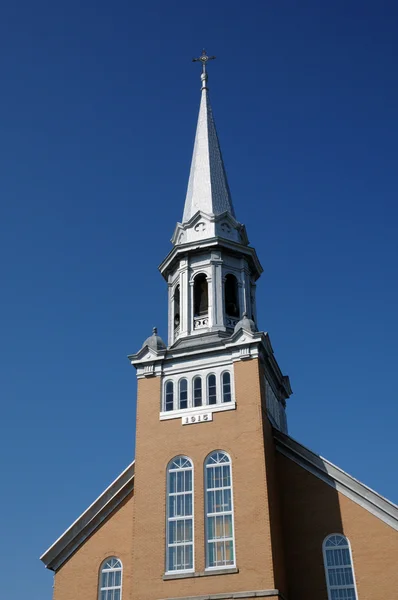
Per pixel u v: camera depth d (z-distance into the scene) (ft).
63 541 117.70
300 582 105.81
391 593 101.19
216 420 112.78
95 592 112.27
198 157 152.97
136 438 115.85
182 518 107.04
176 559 104.12
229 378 116.26
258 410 111.34
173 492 109.60
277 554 102.78
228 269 134.00
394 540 104.53
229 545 102.78
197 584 100.63
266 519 102.17
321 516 109.70
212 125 161.17
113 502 119.24
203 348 119.24
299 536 109.29
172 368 120.47
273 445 116.47
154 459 113.09
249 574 98.99
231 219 139.13
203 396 115.85
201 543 103.60
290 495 112.78
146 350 122.93
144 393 119.75
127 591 111.24
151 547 105.70
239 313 130.52
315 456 114.32
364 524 107.04
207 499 107.14
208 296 129.70
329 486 111.75
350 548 106.22
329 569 105.70
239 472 107.14
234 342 117.60
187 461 111.65
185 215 145.48
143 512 108.99
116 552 114.93
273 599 96.17
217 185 147.43
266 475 105.91
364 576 103.55
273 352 126.72
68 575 115.03
